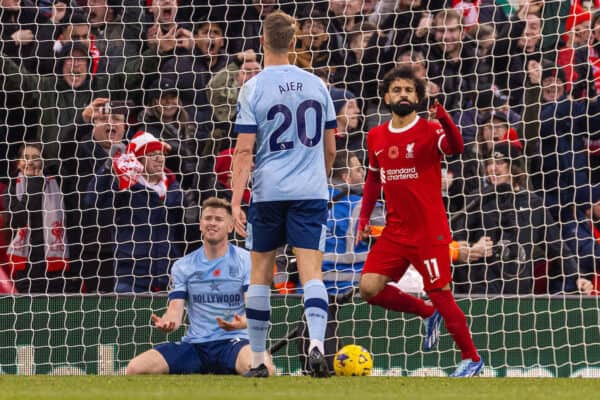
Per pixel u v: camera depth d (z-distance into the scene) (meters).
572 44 32.47
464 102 33.00
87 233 29.80
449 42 32.56
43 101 31.70
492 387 18.34
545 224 29.33
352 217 26.86
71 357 27.20
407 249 22.28
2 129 32.19
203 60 32.97
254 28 34.38
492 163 29.64
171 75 32.12
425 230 22.03
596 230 31.45
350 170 28.66
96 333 27.27
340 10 33.50
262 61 34.34
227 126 31.69
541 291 30.00
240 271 24.16
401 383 19.09
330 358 25.17
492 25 33.66
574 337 27.02
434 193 22.11
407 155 22.02
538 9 33.34
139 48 32.78
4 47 33.19
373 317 26.83
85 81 31.91
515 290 29.28
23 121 31.61
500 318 27.11
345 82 31.59
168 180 30.20
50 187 30.36
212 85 31.70
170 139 31.50
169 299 24.11
